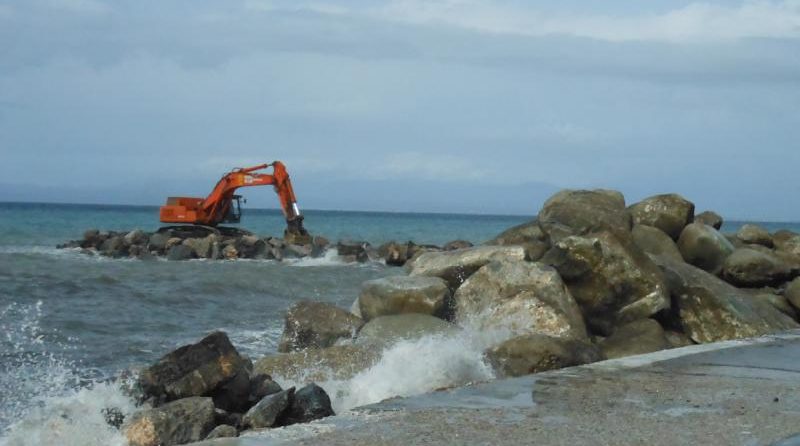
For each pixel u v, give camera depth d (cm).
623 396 639
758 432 536
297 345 1115
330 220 12581
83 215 10794
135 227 7212
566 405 607
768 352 864
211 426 714
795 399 636
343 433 525
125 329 1480
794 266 1416
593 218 1404
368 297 1155
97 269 2791
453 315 1149
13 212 12081
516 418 567
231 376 795
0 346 1272
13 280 2188
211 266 3144
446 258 1262
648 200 1471
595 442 509
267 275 2688
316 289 2347
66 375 1094
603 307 1147
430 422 554
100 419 757
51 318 1562
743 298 1183
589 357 885
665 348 1073
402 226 9762
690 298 1153
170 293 2039
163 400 777
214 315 1723
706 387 677
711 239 1388
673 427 546
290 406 713
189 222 3878
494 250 1245
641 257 1167
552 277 1129
